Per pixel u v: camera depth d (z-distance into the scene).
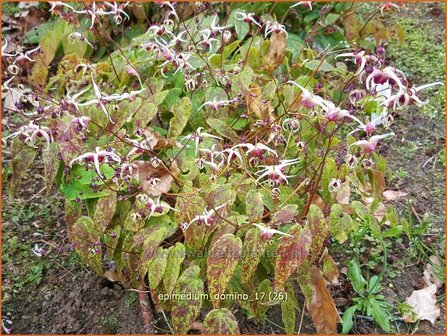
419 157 0.72
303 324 0.52
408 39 0.91
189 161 0.48
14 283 0.57
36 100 0.51
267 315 0.53
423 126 0.77
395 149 0.74
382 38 0.80
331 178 0.48
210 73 0.54
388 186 0.68
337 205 0.44
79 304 0.54
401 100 0.36
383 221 0.54
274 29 0.55
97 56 0.80
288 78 0.59
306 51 0.68
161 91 0.54
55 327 0.53
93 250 0.47
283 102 0.54
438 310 0.54
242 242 0.44
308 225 0.42
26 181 0.69
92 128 0.51
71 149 0.47
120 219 0.49
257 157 0.44
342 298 0.54
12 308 0.54
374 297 0.53
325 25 0.79
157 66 0.58
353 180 0.49
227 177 0.48
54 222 0.64
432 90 0.82
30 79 0.64
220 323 0.40
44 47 0.74
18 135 0.49
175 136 0.50
